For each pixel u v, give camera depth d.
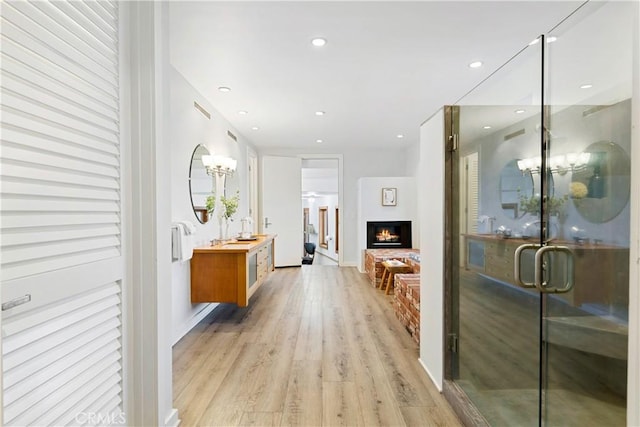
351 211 7.20
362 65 3.06
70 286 1.15
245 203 6.04
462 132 2.16
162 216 1.64
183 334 3.19
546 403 1.62
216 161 4.18
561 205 1.56
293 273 6.32
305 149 7.14
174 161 3.15
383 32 2.50
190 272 3.38
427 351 2.46
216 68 3.11
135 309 1.55
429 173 2.47
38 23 1.02
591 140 1.42
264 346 2.91
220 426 1.84
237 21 2.33
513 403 1.76
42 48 1.04
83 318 1.22
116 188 1.42
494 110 1.90
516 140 1.77
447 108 2.23
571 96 1.51
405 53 2.83
